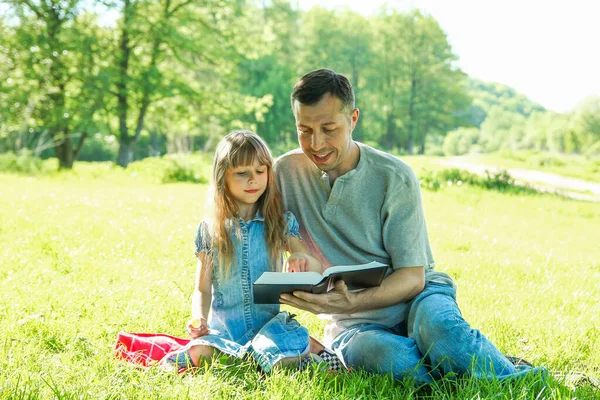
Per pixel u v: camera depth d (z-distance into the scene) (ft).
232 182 12.10
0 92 92.94
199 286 12.47
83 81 96.63
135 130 119.34
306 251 12.46
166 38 100.99
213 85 118.21
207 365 11.10
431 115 250.78
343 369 11.80
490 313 17.53
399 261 11.75
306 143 11.33
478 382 10.26
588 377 11.36
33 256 22.49
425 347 11.03
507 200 65.16
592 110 236.02
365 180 11.84
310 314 16.28
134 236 27.84
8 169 75.92
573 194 83.92
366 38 241.76
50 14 97.14
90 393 9.93
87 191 51.55
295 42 233.14
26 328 13.41
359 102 245.86
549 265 28.07
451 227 39.75
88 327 13.91
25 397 9.68
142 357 12.02
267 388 10.41
